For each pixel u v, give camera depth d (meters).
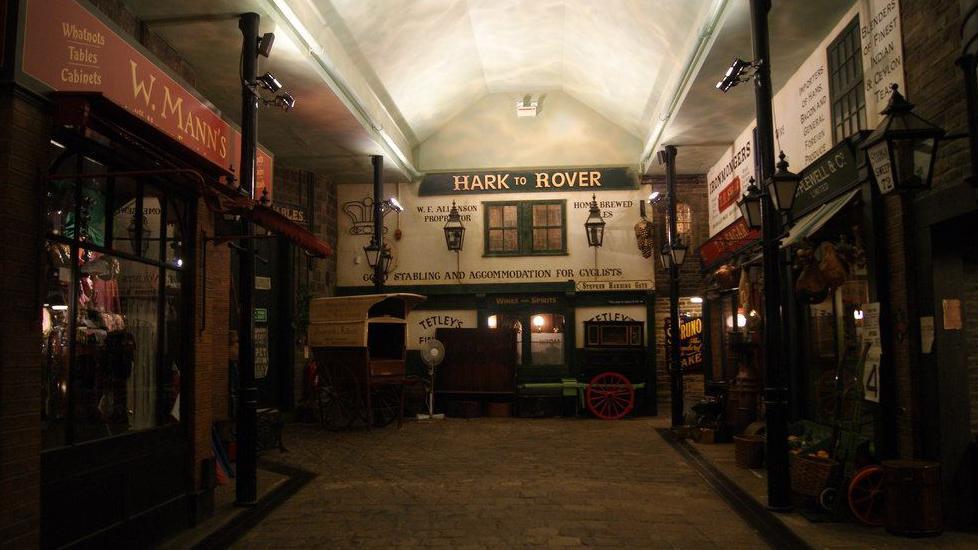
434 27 12.83
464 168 17.91
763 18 7.59
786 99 11.37
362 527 6.79
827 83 9.62
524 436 12.80
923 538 6.10
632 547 6.07
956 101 6.17
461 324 17.61
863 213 7.62
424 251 17.77
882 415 7.07
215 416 10.02
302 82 11.20
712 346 16.47
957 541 6.02
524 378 17.14
